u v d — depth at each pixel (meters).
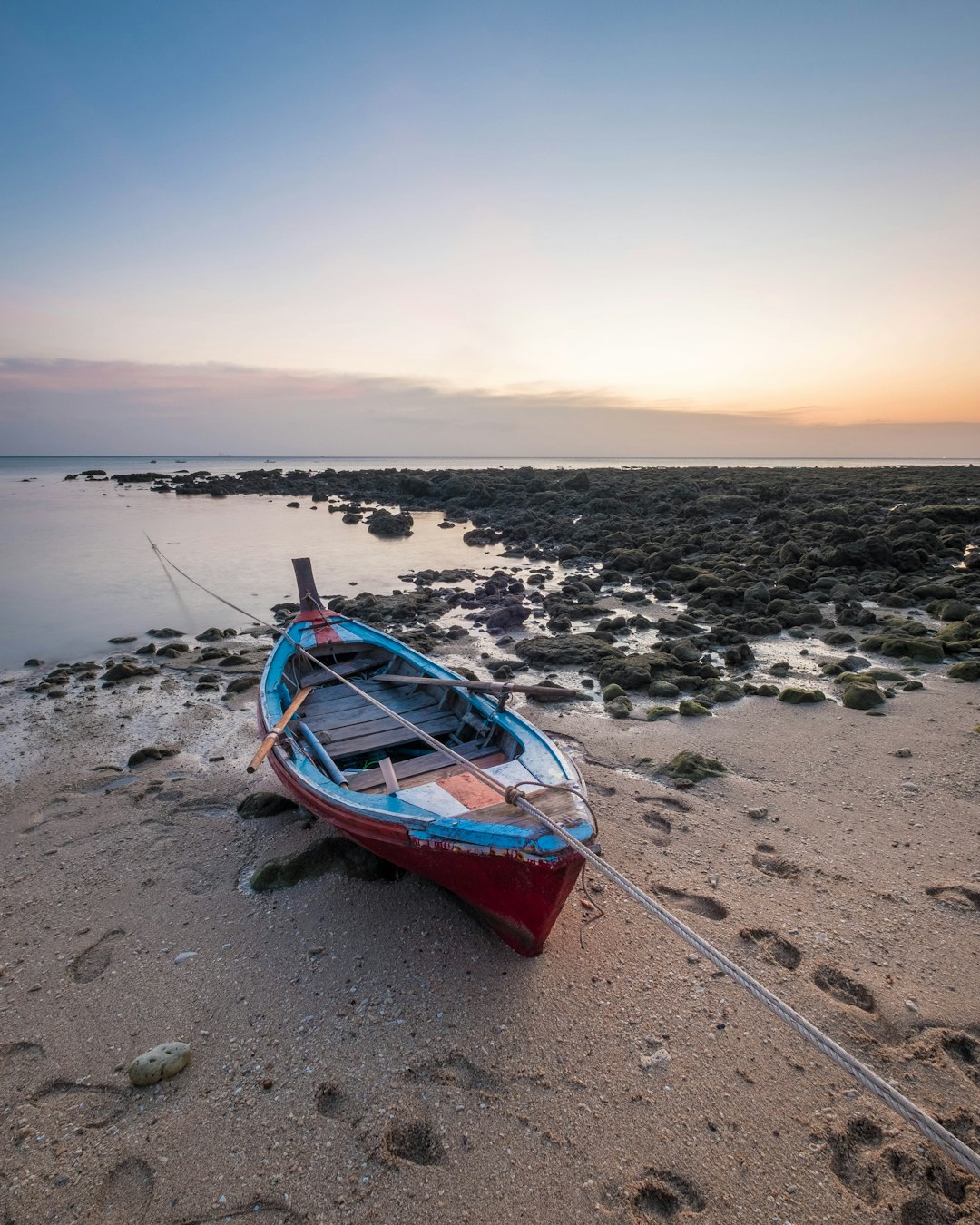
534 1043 5.02
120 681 13.66
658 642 15.02
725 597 18.22
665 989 5.46
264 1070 4.86
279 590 22.12
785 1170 4.14
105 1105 4.64
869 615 15.66
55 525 37.12
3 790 9.15
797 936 5.96
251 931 6.27
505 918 5.50
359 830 6.15
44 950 6.10
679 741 9.94
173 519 40.19
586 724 10.66
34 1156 4.30
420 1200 4.01
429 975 5.65
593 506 37.66
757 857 7.11
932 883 6.57
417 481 50.88
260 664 14.47
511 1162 4.20
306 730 8.33
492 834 5.13
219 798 8.77
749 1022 5.14
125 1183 4.14
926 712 10.42
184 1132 4.43
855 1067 3.11
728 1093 4.60
